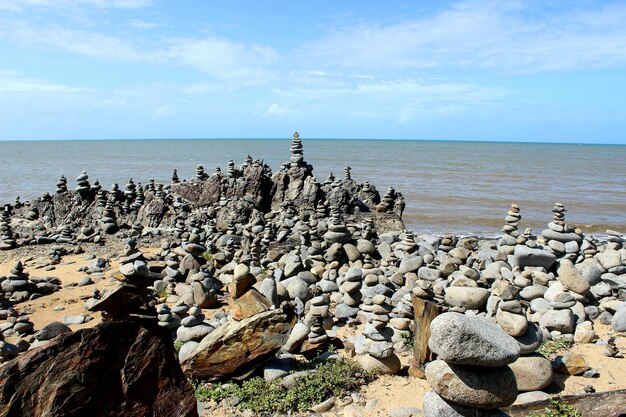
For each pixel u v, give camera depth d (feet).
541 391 27.17
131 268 20.54
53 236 69.92
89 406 18.26
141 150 526.16
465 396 20.86
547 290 38.65
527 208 137.28
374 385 28.63
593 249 45.27
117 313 20.33
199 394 27.91
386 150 576.61
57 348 18.20
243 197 71.72
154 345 19.93
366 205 74.84
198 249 51.31
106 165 275.39
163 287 47.98
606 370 29.63
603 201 154.10
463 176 233.55
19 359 17.70
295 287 43.11
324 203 69.77
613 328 35.60
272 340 29.27
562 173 270.26
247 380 28.86
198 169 78.33
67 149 558.97
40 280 51.21
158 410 19.39
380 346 29.45
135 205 75.25
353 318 39.47
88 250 65.26
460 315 21.39
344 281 43.21
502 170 282.56
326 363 30.19
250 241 58.49
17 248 66.80
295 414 26.18
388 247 53.78
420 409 25.55
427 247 52.21
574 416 23.48
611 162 405.80
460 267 43.80
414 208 133.49
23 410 17.25
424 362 29.37
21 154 422.82
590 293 39.29
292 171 74.08
